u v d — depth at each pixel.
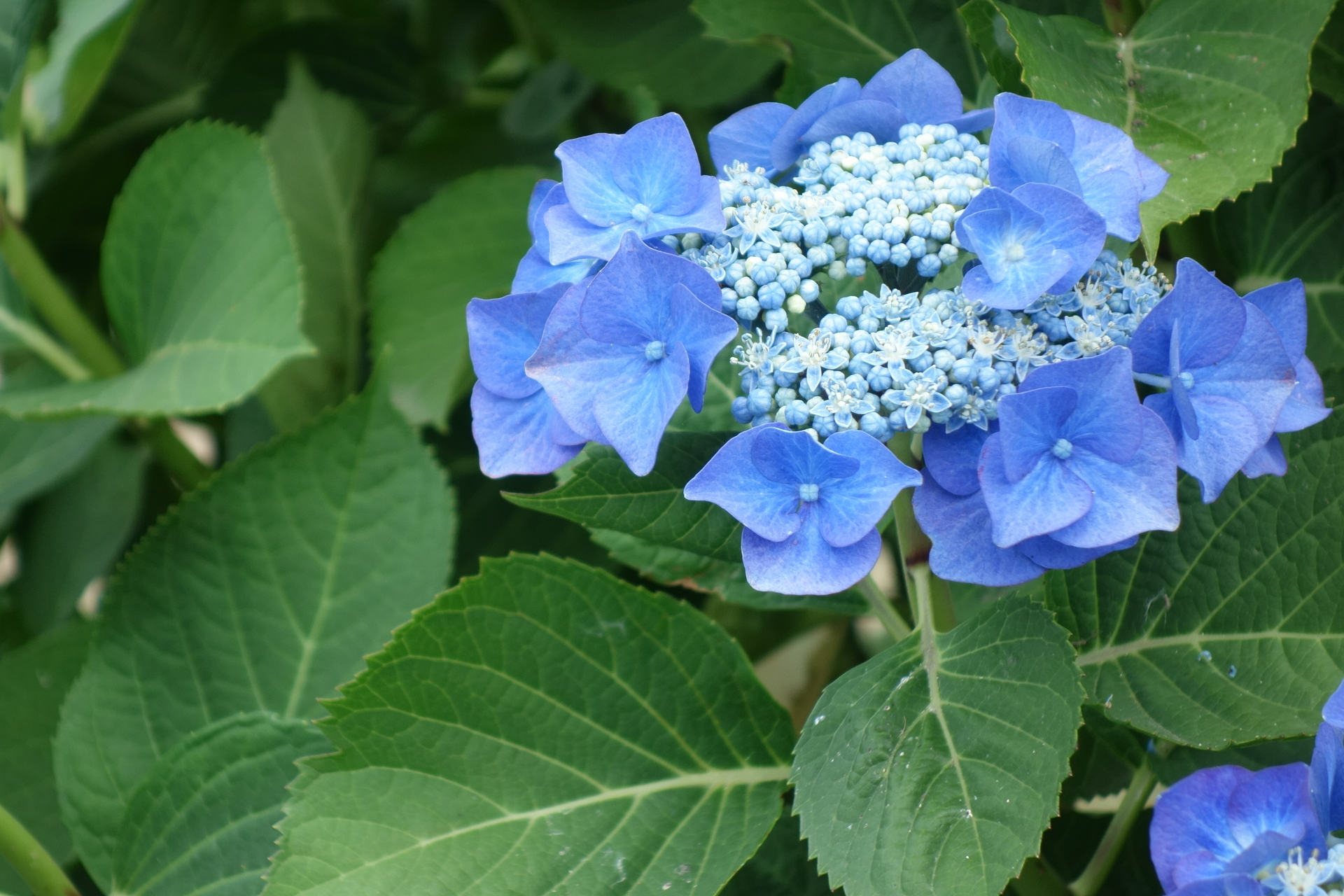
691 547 0.74
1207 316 0.70
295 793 0.76
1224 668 0.75
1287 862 0.69
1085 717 0.78
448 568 0.85
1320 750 0.70
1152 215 0.74
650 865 0.76
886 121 0.75
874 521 0.69
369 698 0.76
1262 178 0.75
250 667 0.85
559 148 0.73
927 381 0.70
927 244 0.72
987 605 0.74
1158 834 0.71
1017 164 0.71
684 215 0.72
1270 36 0.76
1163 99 0.77
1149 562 0.77
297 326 0.85
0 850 0.81
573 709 0.78
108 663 0.85
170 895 0.81
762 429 0.69
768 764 0.78
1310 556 0.75
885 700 0.73
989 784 0.71
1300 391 0.73
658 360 0.70
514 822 0.76
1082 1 0.82
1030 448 0.69
